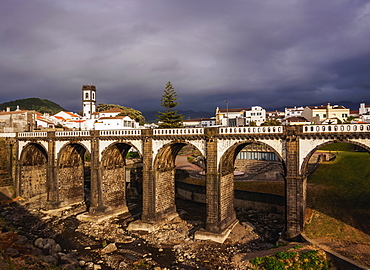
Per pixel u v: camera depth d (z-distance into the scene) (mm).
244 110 153625
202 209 64750
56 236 49969
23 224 56531
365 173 53531
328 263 31953
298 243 37562
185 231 49906
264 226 51188
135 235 49156
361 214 41781
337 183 52688
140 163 96938
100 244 46125
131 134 54062
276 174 73438
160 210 53688
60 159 64625
